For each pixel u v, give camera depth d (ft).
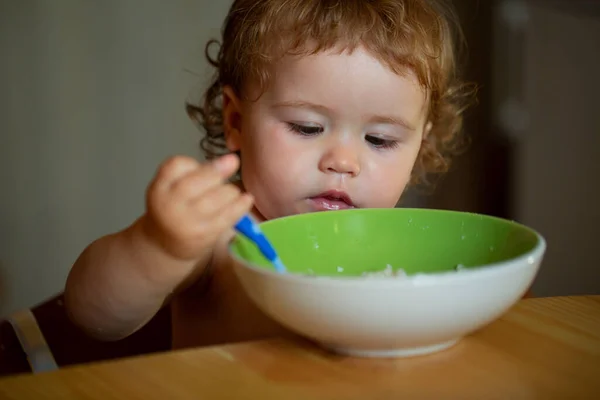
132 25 5.65
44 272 5.78
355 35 2.95
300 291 1.53
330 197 2.99
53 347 2.97
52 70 5.49
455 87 4.56
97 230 5.88
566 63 6.42
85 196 5.79
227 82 3.58
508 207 6.66
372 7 3.14
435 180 6.46
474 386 1.53
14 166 5.52
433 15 3.55
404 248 2.35
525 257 1.66
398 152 3.07
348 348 1.67
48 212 5.69
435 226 2.33
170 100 5.85
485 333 1.82
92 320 2.44
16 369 2.77
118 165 5.83
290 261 2.24
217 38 5.84
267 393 1.50
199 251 2.11
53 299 3.05
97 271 2.36
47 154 5.60
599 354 1.69
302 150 2.95
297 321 1.60
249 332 3.02
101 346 3.12
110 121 5.73
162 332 3.32
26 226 5.65
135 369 1.61
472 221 2.26
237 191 2.08
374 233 2.38
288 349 1.74
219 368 1.63
